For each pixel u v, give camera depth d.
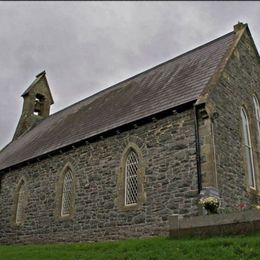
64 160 20.81
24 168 24.12
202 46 21.39
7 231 23.47
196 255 9.52
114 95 24.05
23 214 22.59
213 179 13.46
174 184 14.73
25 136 31.94
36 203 21.84
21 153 26.47
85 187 18.80
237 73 17.94
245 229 10.51
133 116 17.81
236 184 14.98
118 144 17.83
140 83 22.52
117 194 16.95
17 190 24.02
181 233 11.85
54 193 20.69
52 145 22.64
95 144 19.16
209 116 14.40
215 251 9.49
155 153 15.92
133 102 19.89
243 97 17.97
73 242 18.27
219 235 10.95
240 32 19.59
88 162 19.16
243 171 15.91
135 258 10.23
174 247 10.52
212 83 15.48
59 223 19.55
